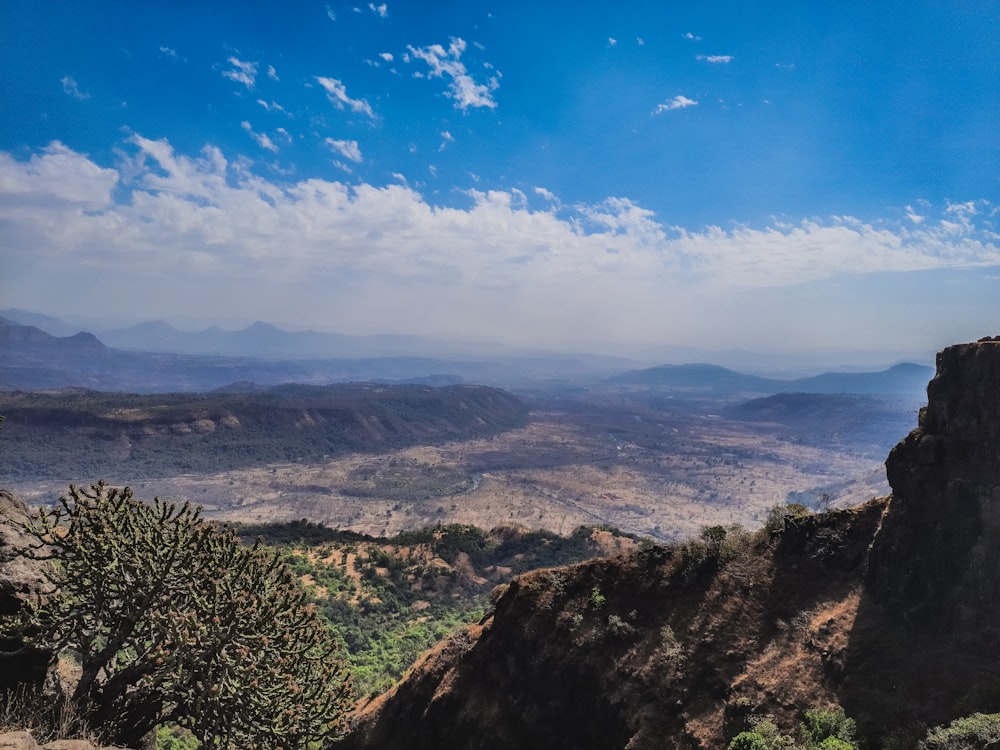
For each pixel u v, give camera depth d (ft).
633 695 102.83
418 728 126.82
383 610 298.76
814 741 79.46
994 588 80.94
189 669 50.52
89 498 55.88
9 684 50.70
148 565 53.36
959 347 94.84
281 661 54.80
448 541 423.23
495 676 123.24
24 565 55.72
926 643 84.84
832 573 106.42
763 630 102.63
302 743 55.72
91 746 40.86
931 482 93.15
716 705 94.22
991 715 67.62
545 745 109.09
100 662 52.26
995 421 86.74
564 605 124.98
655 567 124.47
